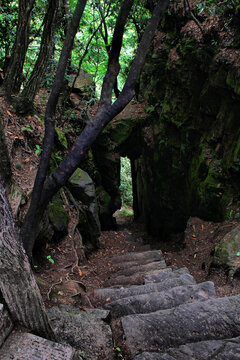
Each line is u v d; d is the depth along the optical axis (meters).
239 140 4.98
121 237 8.39
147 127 8.15
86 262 5.18
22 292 1.77
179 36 6.71
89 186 6.02
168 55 7.13
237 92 4.91
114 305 2.97
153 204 8.79
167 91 7.24
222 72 5.30
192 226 5.47
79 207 5.78
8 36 6.52
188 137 6.62
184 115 6.63
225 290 3.18
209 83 5.66
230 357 1.95
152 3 7.39
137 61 2.70
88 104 7.38
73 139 7.11
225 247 3.77
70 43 2.54
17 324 1.83
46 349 1.70
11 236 1.74
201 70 5.96
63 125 7.10
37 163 4.82
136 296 3.05
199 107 6.22
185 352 2.03
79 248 5.08
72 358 1.68
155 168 8.09
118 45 2.71
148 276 3.88
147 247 7.29
